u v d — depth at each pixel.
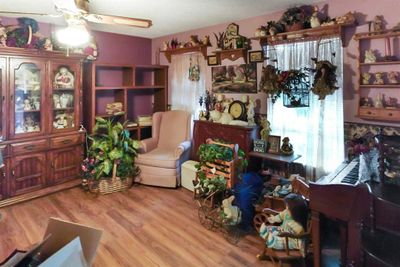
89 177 3.55
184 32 4.29
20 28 3.20
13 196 3.27
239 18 3.42
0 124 3.17
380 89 2.47
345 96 2.69
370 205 1.45
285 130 3.12
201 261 2.22
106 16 2.10
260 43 3.20
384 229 1.41
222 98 3.71
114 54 4.49
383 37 2.38
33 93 3.45
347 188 1.73
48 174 3.57
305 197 2.06
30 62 3.31
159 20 3.51
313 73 2.78
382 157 1.80
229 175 2.97
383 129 2.50
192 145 3.98
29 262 1.06
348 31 2.62
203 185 3.01
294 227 2.10
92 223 2.80
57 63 3.55
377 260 1.36
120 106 4.38
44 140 3.50
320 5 2.79
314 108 2.86
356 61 2.59
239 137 3.28
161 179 3.75
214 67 3.89
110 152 3.63
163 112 4.46
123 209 3.13
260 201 2.69
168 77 4.70
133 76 4.41
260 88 3.04
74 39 2.19
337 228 2.42
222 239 2.54
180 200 3.38
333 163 2.75
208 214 2.82
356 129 2.65
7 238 2.50
